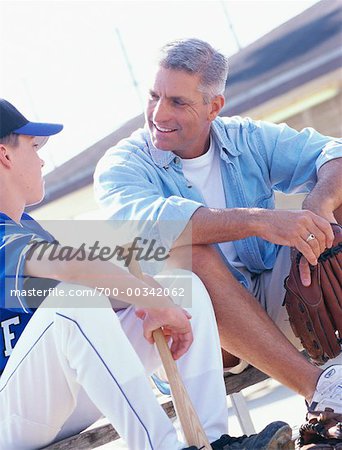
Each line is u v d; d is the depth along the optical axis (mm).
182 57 2838
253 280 3092
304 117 7855
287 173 3156
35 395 2291
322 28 7391
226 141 3061
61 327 2170
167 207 2699
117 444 3883
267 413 5055
